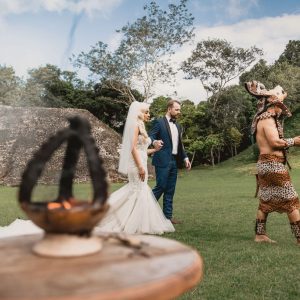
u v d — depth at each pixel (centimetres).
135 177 626
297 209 537
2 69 2769
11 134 2481
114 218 618
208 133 4741
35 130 2488
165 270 142
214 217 789
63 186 185
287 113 548
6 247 173
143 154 636
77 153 185
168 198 716
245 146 5203
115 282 129
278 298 344
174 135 717
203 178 2552
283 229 654
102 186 160
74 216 152
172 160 713
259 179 556
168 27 4028
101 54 4116
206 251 496
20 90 2592
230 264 441
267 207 548
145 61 4147
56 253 155
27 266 145
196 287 369
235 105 4869
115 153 2559
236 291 360
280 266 433
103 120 4884
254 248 512
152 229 623
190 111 4234
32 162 161
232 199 1121
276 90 554
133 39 4066
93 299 116
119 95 4766
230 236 596
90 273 137
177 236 596
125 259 155
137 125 634
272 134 536
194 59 4966
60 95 4175
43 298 116
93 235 180
